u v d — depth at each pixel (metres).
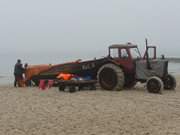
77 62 20.86
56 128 10.58
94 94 18.02
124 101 15.69
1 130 10.36
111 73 19.16
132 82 20.05
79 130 10.30
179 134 9.76
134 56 19.45
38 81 23.00
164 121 11.54
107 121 11.54
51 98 16.91
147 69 19.17
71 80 19.00
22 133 9.98
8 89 21.53
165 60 19.34
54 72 21.98
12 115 12.69
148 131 10.12
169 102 15.39
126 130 10.27
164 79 19.45
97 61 20.14
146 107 14.16
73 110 13.59
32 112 13.26
